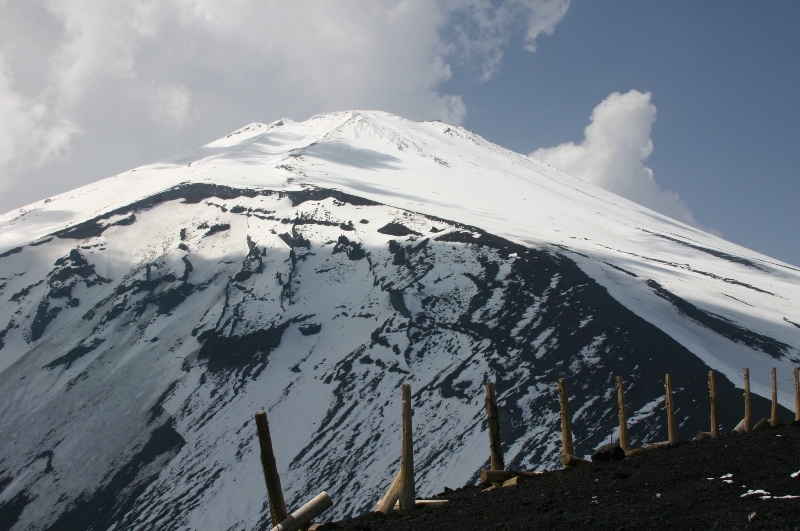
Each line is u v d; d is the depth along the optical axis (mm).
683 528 12289
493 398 18344
